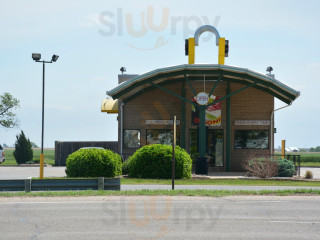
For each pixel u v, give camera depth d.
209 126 30.19
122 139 30.86
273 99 30.08
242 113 30.25
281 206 12.20
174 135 15.77
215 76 29.80
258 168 24.14
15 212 10.79
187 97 30.41
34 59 21.64
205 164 26.22
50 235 8.20
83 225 9.16
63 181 14.73
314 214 10.84
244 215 10.59
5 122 52.62
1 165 42.88
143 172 22.86
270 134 30.08
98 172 22.66
